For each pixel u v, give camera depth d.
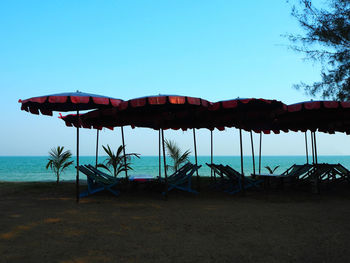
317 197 7.39
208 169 50.06
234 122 9.74
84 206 5.97
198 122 9.71
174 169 12.66
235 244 3.42
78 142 6.54
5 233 3.88
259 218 4.84
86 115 8.22
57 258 2.94
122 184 9.23
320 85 8.56
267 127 10.49
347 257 2.96
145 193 8.00
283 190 8.81
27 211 5.42
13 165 70.44
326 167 8.91
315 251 3.16
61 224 4.40
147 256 3.00
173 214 5.18
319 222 4.55
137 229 4.12
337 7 8.21
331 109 7.68
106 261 2.86
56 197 7.22
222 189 8.89
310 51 8.65
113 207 5.88
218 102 6.56
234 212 5.36
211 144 10.55
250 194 7.92
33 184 10.45
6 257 2.96
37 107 7.09
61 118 8.78
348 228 4.16
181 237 3.72
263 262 2.84
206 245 3.38
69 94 5.95
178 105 7.33
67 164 11.34
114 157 9.81
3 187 9.38
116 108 7.36
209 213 5.27
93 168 7.96
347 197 7.39
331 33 8.12
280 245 3.38
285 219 4.76
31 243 3.45
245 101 6.31
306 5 8.44
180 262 2.84
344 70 8.19
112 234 3.85
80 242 3.49
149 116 8.23
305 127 10.08
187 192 8.13
